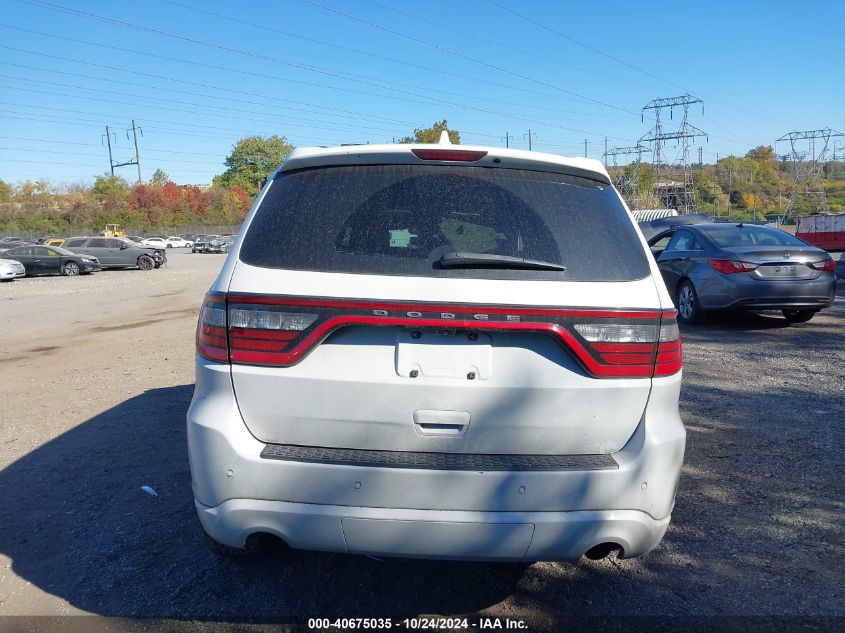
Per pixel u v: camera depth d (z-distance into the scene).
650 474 2.52
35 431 5.42
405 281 2.50
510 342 2.51
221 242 61.34
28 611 2.92
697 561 3.35
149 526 3.71
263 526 2.50
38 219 78.44
